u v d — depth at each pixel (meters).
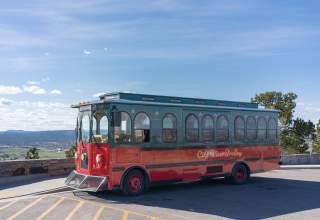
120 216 11.81
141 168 15.43
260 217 11.96
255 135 19.61
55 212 12.34
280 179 20.89
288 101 40.06
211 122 17.88
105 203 13.78
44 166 19.22
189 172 16.91
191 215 12.09
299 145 39.75
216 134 18.03
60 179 18.58
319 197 15.39
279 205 13.80
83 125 15.57
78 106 15.84
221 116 18.28
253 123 19.56
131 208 12.98
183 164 16.70
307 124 39.88
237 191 16.73
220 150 18.12
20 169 18.27
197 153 17.23
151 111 15.88
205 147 17.55
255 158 19.50
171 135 16.42
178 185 18.39
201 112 17.55
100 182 14.41
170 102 16.69
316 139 40.91
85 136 15.34
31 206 13.24
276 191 16.80
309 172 24.59
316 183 19.31
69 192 16.02
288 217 11.98
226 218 11.78
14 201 14.12
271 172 24.53
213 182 19.44
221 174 18.09
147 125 15.70
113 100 15.00
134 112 15.35
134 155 15.24
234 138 18.72
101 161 14.66
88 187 14.63
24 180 18.36
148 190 16.80
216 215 12.14
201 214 12.25
